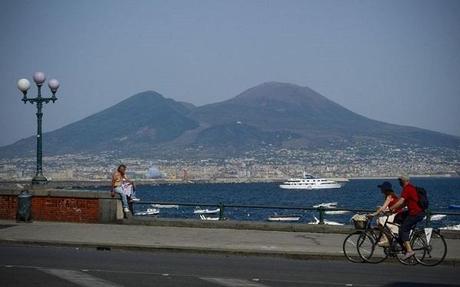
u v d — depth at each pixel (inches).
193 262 652.1
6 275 555.8
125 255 697.6
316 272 601.6
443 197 5994.1
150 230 863.1
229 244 748.6
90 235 810.8
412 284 545.3
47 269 589.3
